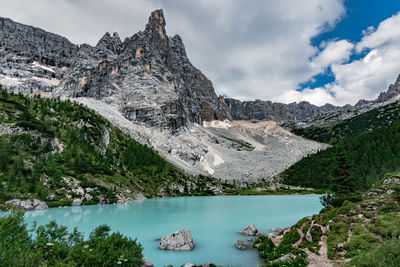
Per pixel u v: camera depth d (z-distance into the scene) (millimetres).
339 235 27594
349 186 65500
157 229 46469
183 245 33438
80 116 172000
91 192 88562
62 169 95625
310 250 26297
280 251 27266
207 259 28750
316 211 73375
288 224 52062
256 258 28812
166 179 159125
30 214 56875
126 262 17188
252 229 42844
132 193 110000
